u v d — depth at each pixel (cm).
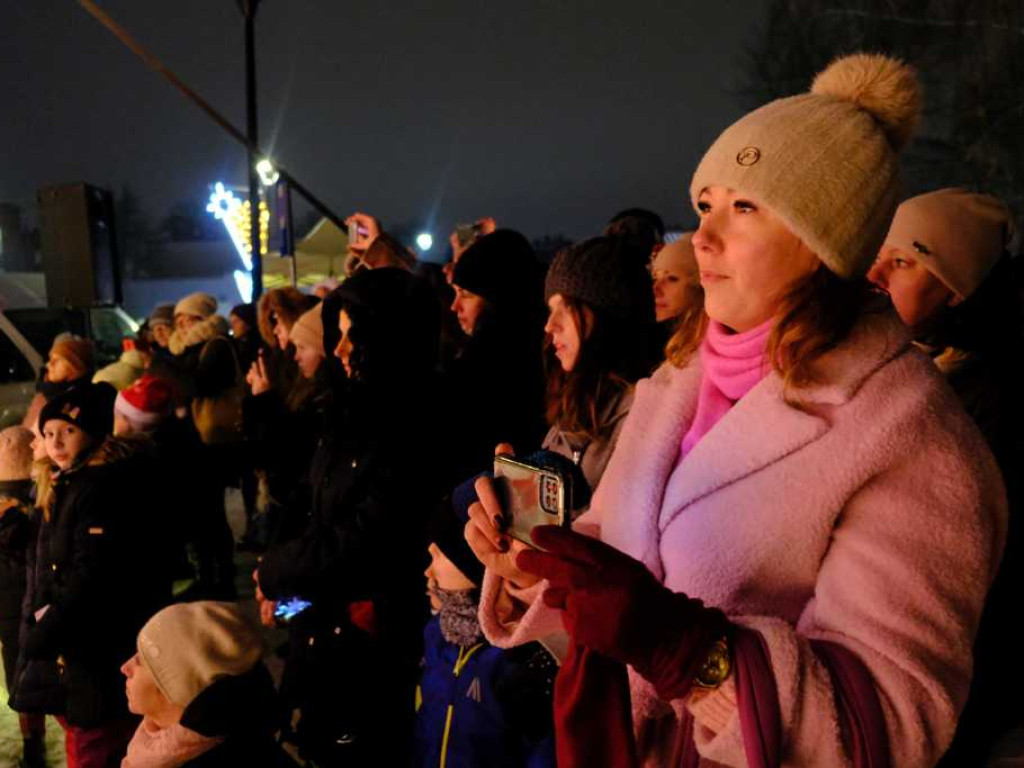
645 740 110
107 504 260
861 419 88
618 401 210
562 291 215
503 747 178
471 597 186
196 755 199
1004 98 1141
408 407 228
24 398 906
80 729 261
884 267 167
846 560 87
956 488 86
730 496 93
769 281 93
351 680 224
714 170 95
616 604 81
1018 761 129
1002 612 131
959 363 159
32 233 2952
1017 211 1162
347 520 226
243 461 397
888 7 1198
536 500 104
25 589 322
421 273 414
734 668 83
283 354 428
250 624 215
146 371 540
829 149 89
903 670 81
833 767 80
